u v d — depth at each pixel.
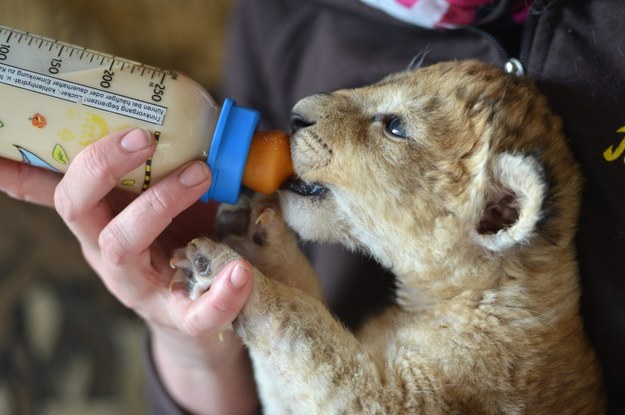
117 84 0.51
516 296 0.55
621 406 0.56
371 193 0.55
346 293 0.63
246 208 0.57
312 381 0.53
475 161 0.54
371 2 0.61
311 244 0.65
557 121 0.55
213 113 0.51
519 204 0.53
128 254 0.52
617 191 0.53
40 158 0.51
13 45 0.51
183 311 0.54
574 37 0.54
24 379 0.90
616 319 0.54
